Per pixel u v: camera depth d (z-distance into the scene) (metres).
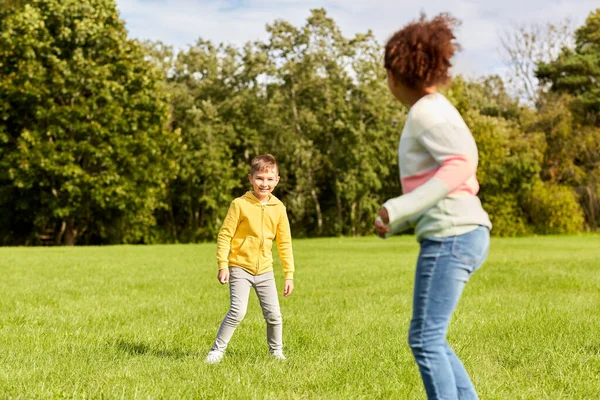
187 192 39.34
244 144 40.66
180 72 41.78
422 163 2.76
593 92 43.28
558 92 45.94
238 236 4.82
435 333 2.74
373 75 39.22
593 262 14.47
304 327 6.28
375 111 38.59
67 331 6.07
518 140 39.78
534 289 9.44
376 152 39.12
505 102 49.50
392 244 26.12
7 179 30.89
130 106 31.09
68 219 33.09
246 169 40.34
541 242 27.48
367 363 4.67
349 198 38.84
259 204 4.80
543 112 43.12
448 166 2.65
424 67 2.77
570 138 40.94
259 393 3.87
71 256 17.80
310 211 42.16
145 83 31.06
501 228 38.16
